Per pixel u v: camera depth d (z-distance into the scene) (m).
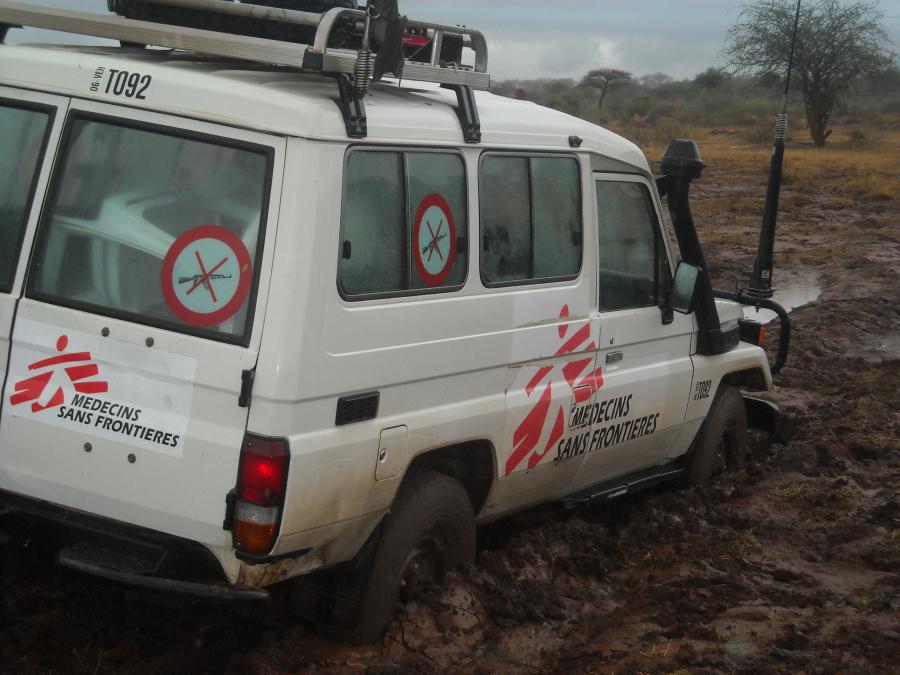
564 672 4.68
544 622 5.08
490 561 5.37
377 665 4.46
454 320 4.66
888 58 49.38
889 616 5.31
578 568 5.75
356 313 4.16
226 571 4.02
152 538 4.09
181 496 3.96
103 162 4.14
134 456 4.02
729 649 4.85
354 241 4.19
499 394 5.01
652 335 6.13
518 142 5.08
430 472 4.83
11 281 4.20
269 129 3.95
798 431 8.77
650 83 115.31
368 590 4.55
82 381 4.09
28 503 4.27
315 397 4.00
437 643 4.70
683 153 6.27
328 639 4.66
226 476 3.90
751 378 7.47
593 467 5.98
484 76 4.85
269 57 4.04
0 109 4.29
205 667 4.51
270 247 3.91
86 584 4.84
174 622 4.79
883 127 61.34
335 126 4.05
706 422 7.07
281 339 3.88
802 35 47.03
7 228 4.23
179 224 4.04
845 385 10.51
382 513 4.52
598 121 71.25
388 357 4.31
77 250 4.14
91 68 4.18
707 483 7.16
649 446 6.41
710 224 22.56
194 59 4.62
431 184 4.56
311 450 3.98
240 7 4.29
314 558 4.31
